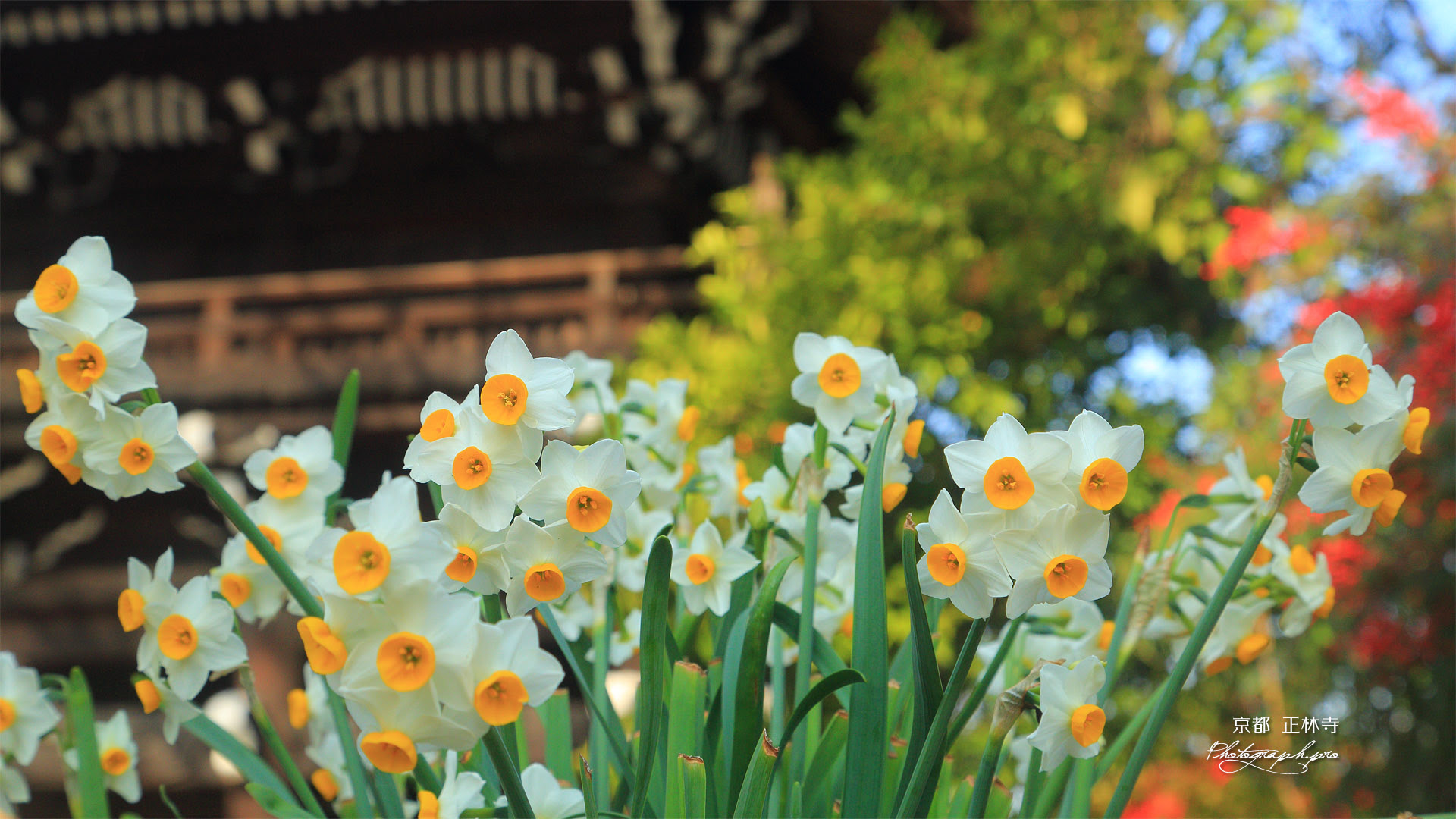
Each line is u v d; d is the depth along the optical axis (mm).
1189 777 3312
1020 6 4352
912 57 4434
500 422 617
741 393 3586
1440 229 3430
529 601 646
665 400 1057
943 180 4191
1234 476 919
